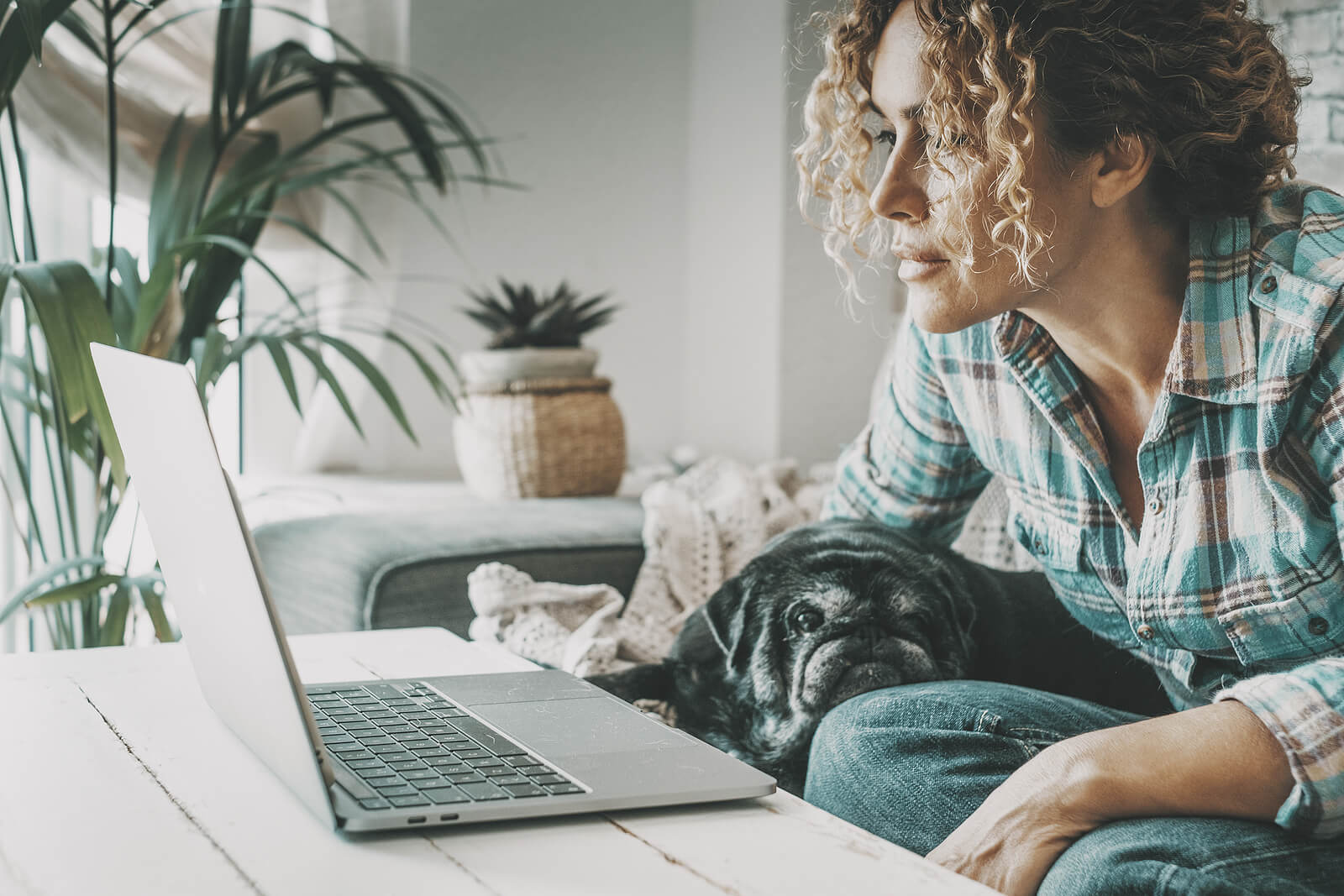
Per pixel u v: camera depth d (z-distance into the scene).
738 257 2.83
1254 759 0.70
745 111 2.79
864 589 1.02
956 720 0.88
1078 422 0.98
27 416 2.13
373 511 2.06
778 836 0.59
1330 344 0.81
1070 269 0.88
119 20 2.08
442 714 0.76
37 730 0.75
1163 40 0.85
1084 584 1.08
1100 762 0.73
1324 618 0.86
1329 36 1.93
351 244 2.44
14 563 2.23
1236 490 0.87
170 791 0.64
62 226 2.27
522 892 0.52
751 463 2.82
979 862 0.73
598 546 1.73
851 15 0.93
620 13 2.86
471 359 2.13
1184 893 0.65
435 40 2.61
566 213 2.83
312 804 0.59
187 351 1.79
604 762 0.66
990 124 0.79
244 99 2.24
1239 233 0.87
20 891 0.51
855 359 2.85
